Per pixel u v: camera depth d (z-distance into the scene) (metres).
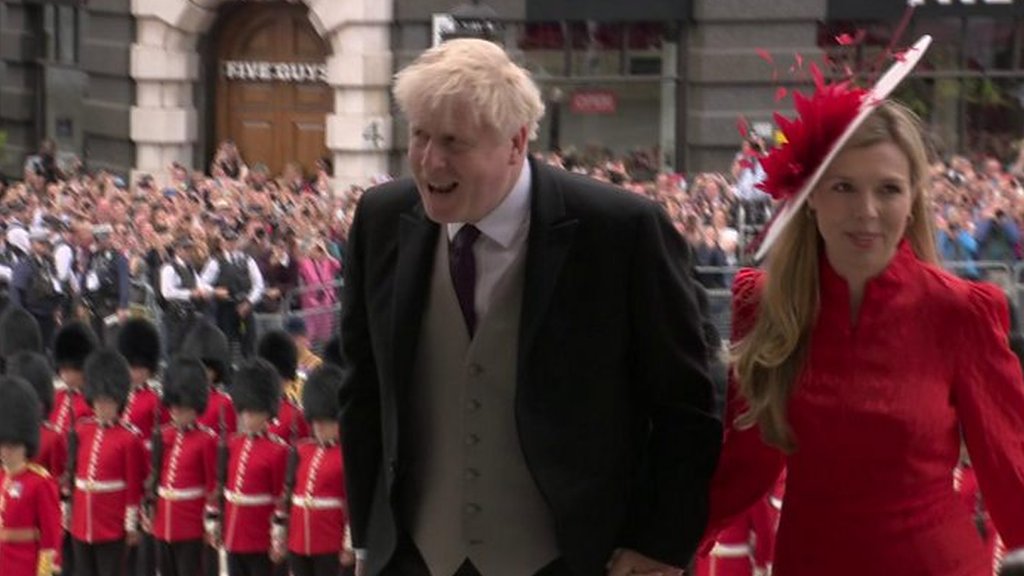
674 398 5.88
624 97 30.88
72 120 34.69
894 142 5.69
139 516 16.27
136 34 32.66
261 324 22.67
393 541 5.99
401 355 5.91
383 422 6.02
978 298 5.74
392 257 6.00
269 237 24.31
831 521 5.78
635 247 5.81
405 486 5.96
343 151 31.27
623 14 30.48
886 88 5.68
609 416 5.84
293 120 32.66
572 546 5.78
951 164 27.73
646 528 5.88
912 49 6.16
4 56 34.94
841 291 5.75
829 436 5.73
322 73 32.25
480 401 5.85
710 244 22.67
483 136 5.52
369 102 31.22
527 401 5.79
